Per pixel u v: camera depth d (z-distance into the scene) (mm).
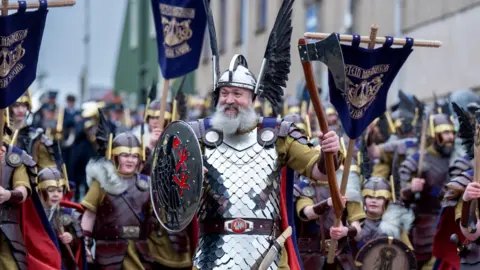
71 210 20109
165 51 21344
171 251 20422
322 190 18828
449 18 35531
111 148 20172
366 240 19859
